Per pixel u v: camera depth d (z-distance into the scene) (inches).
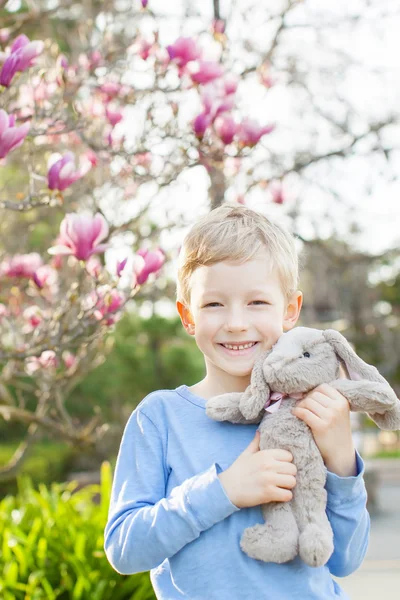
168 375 375.9
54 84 121.7
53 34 191.6
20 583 134.4
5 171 184.4
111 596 130.2
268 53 179.6
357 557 62.7
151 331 366.6
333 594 61.9
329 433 58.2
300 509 57.0
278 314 63.1
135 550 59.5
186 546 60.1
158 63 121.4
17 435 455.5
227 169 145.4
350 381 59.4
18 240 163.9
